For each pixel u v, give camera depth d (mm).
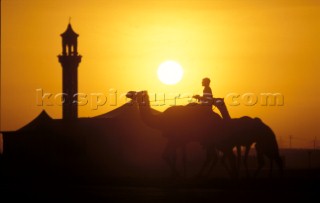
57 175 43031
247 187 33312
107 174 44875
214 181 35781
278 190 32031
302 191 31594
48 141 54750
